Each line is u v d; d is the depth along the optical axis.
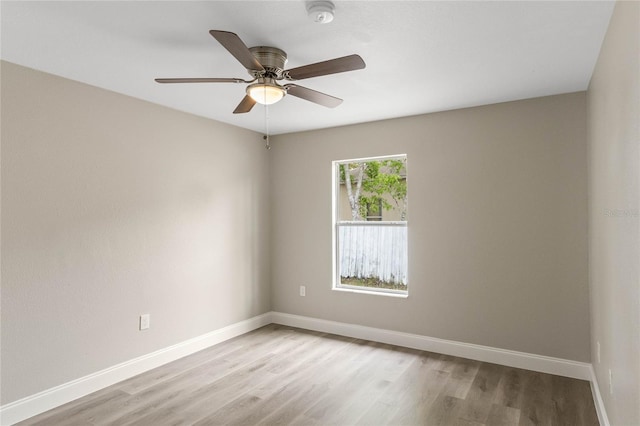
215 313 4.16
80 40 2.34
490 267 3.62
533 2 1.93
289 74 2.28
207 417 2.65
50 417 2.67
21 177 2.69
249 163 4.64
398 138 4.11
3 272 2.59
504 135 3.57
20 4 1.93
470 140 3.73
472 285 3.71
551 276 3.36
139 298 3.42
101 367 3.12
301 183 4.76
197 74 2.91
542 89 3.22
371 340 4.25
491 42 2.36
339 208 4.61
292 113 3.93
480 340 3.66
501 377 3.27
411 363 3.59
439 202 3.88
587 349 3.22
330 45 2.40
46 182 2.81
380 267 4.33
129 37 2.30
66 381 2.90
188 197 3.88
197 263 3.97
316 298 4.64
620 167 1.85
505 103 3.56
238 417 2.65
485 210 3.65
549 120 3.38
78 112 3.01
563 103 3.32
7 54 2.53
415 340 3.98
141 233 3.45
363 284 4.43
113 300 3.22
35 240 2.75
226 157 4.33
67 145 2.94
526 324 3.46
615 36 1.94
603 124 2.36
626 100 1.68
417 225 3.99
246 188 4.59
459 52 2.50
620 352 1.94
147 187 3.50
